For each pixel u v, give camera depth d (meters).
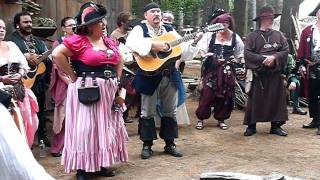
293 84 7.82
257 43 6.35
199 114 6.87
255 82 6.36
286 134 6.45
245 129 6.90
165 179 4.69
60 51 4.40
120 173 4.90
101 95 4.52
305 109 8.41
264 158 5.39
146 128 5.34
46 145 5.98
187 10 19.84
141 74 5.22
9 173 3.16
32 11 7.05
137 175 4.82
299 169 4.98
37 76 5.51
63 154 4.61
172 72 5.30
